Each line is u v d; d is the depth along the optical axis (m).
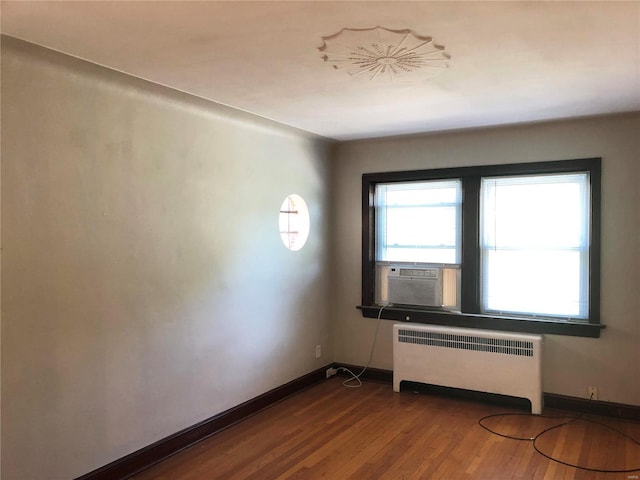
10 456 2.46
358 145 4.96
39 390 2.57
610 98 3.33
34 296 2.55
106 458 2.91
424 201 4.72
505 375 4.10
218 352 3.69
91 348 2.82
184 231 3.40
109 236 2.91
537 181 4.21
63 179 2.67
